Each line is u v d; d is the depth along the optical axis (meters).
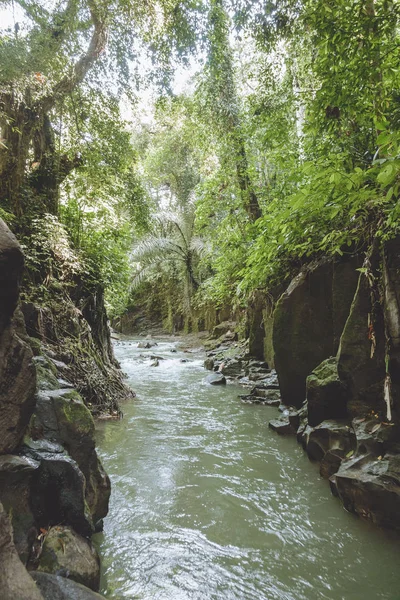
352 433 3.56
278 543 2.72
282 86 7.36
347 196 3.20
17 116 6.53
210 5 6.60
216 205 10.15
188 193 19.80
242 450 4.49
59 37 5.96
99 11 6.22
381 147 2.42
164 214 18.66
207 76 8.99
